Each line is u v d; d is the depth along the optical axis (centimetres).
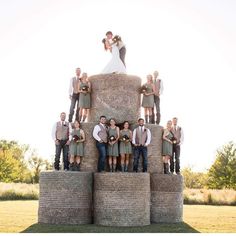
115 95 1280
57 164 1294
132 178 1101
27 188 2325
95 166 1214
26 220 1159
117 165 1231
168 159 1299
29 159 6638
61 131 1288
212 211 1534
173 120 1340
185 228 1044
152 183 1226
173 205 1214
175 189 1223
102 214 1105
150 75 1371
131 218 1088
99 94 1293
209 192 2175
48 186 1134
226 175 4362
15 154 6919
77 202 1124
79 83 1329
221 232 967
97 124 1222
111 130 1189
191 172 6050
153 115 1384
